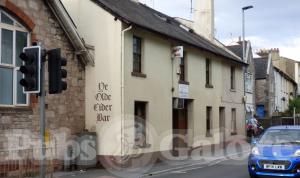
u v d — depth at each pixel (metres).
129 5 23.92
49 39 16.67
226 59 29.73
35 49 11.12
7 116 14.69
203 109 26.28
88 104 18.53
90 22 18.80
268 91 48.66
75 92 17.94
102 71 18.48
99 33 18.64
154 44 21.09
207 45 28.75
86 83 18.59
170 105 22.38
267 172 13.54
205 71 26.95
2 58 14.88
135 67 19.77
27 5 15.75
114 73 18.33
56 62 11.24
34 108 15.73
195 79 25.39
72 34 17.53
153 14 26.77
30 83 11.00
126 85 18.52
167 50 22.30
